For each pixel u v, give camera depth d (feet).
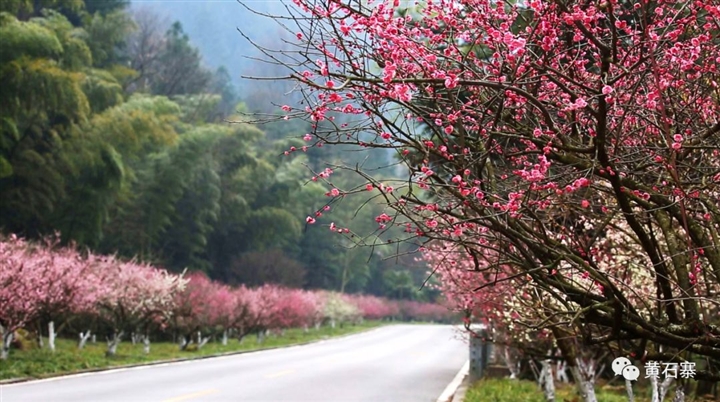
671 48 14.24
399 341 129.18
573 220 22.91
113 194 113.29
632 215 15.30
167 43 207.41
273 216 173.68
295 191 191.72
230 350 91.45
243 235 173.47
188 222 153.17
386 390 49.26
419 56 15.48
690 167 16.26
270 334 135.03
